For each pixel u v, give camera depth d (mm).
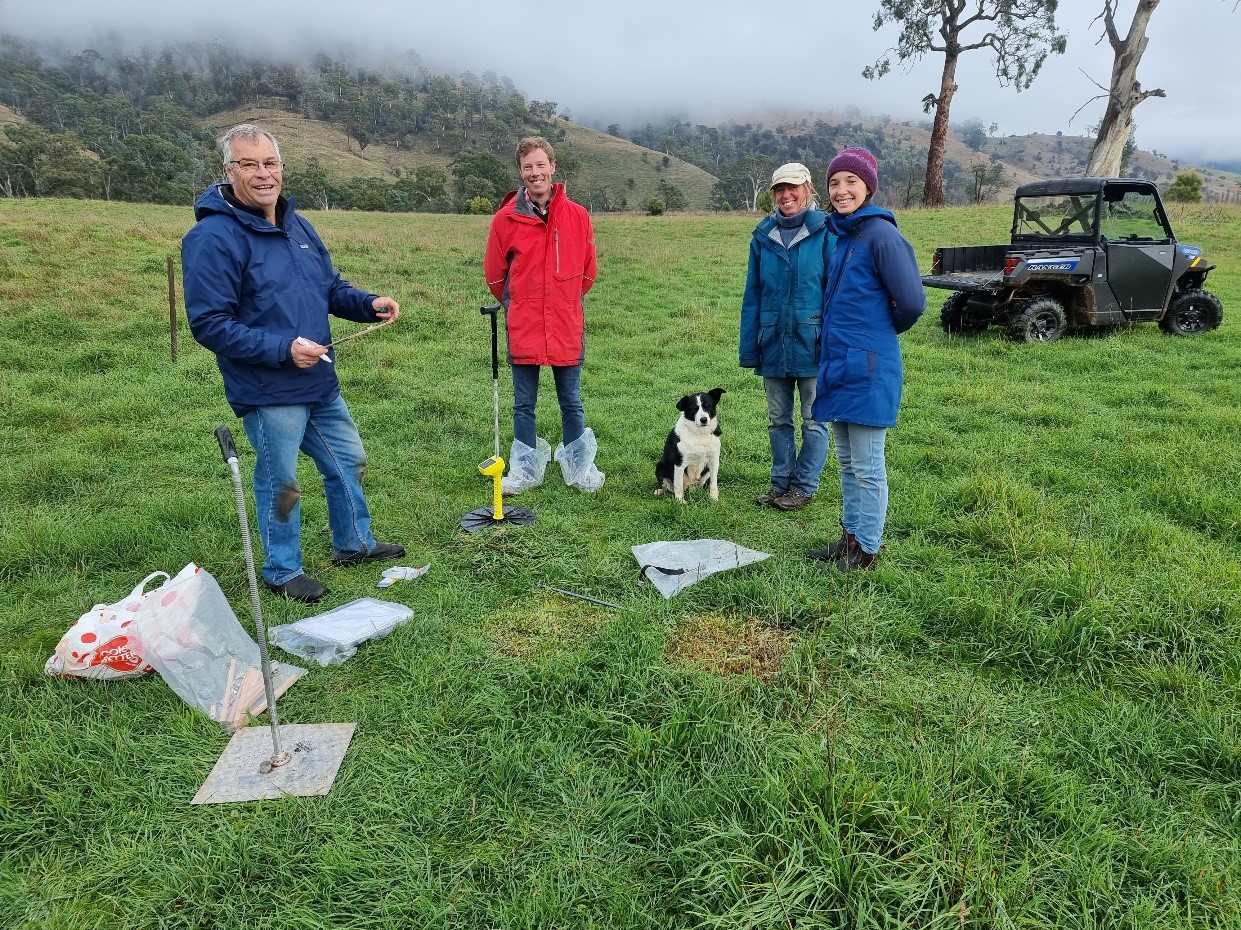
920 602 3346
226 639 2871
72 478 4879
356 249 15500
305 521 4410
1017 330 9398
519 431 4930
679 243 20281
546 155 4312
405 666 2916
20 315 8852
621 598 3496
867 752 2404
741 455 5727
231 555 3861
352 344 9047
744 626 3215
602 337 10328
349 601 3508
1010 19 30766
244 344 3018
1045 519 4137
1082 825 2096
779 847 1947
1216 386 7309
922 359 8859
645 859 2035
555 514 4500
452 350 9117
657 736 2461
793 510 4629
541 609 3418
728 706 2600
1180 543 3834
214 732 2557
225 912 1906
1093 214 9508
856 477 3629
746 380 8109
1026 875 1886
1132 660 2912
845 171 3342
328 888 1965
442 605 3400
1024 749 2422
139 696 2719
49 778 2312
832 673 2863
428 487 5020
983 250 10586
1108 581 3365
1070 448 5492
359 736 2564
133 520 4180
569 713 2621
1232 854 2053
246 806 2240
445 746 2486
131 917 1902
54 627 3227
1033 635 3000
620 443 5977
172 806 2252
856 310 3400
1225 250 17797
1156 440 5699
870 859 1876
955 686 2814
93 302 9688
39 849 2117
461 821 2184
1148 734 2477
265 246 3172
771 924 1759
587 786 2287
